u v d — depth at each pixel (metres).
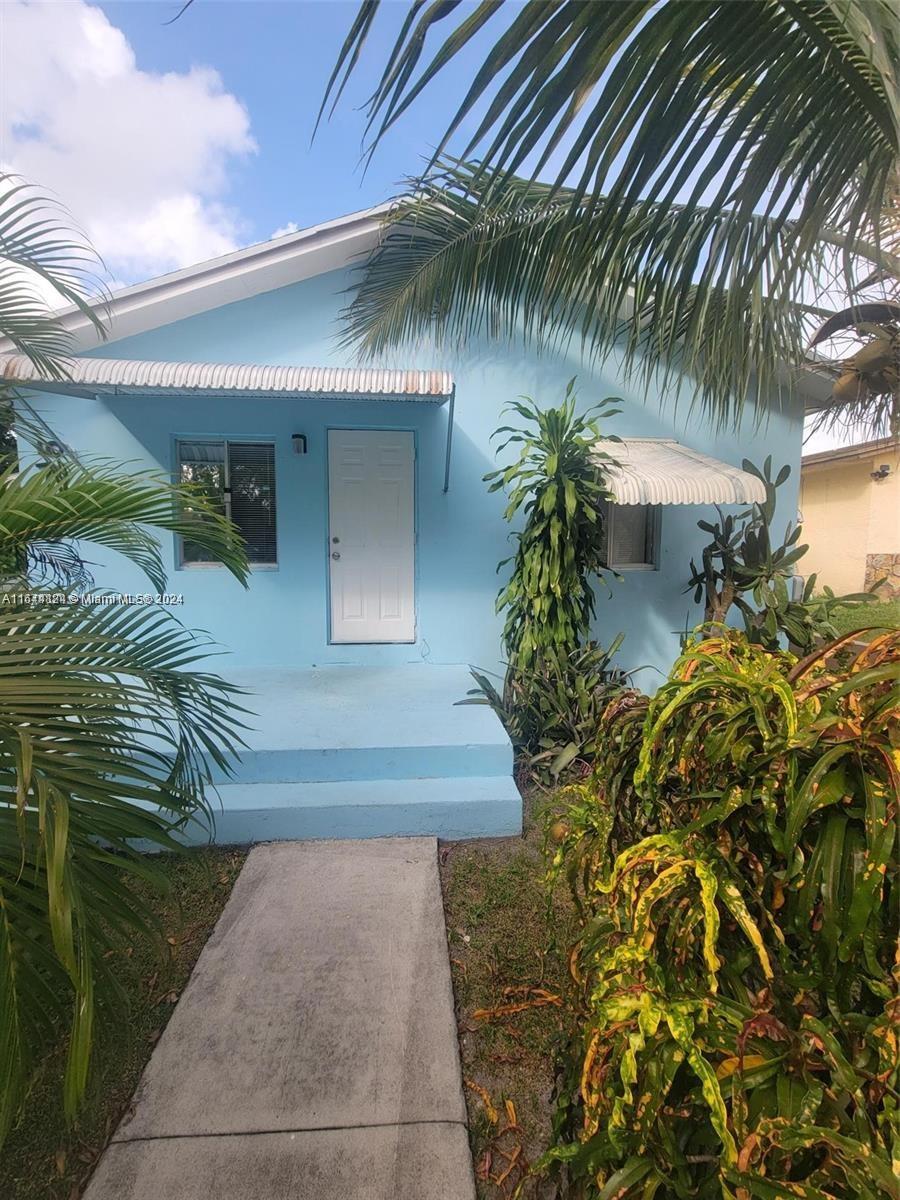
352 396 5.03
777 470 6.53
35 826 1.48
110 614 2.29
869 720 1.13
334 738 4.47
